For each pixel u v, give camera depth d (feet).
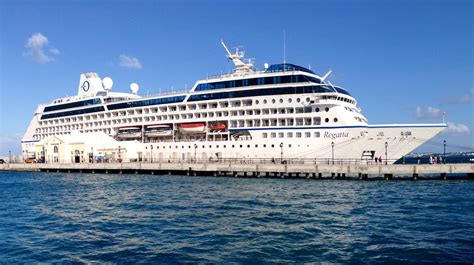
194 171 242.37
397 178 199.41
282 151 224.94
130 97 332.19
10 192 176.04
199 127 259.39
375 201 129.80
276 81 234.17
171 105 277.23
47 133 371.35
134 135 296.92
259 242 79.77
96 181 222.48
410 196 140.05
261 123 237.86
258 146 233.35
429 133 200.34
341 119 213.46
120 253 74.08
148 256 71.87
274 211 113.09
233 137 249.75
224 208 119.03
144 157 284.61
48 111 370.53
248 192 156.66
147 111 294.05
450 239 80.07
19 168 333.21
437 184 176.45
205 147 255.09
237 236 84.64
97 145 302.66
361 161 210.18
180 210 116.88
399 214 107.04
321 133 217.56
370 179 198.90
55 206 131.34
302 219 101.45
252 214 108.88
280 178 214.07
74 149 314.14
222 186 179.63
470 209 112.98
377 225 93.81
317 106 220.64
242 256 71.05
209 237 84.12
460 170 187.52
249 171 217.36
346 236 83.87
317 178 208.33
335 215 106.52
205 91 259.60
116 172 284.00
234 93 247.29
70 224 100.73
